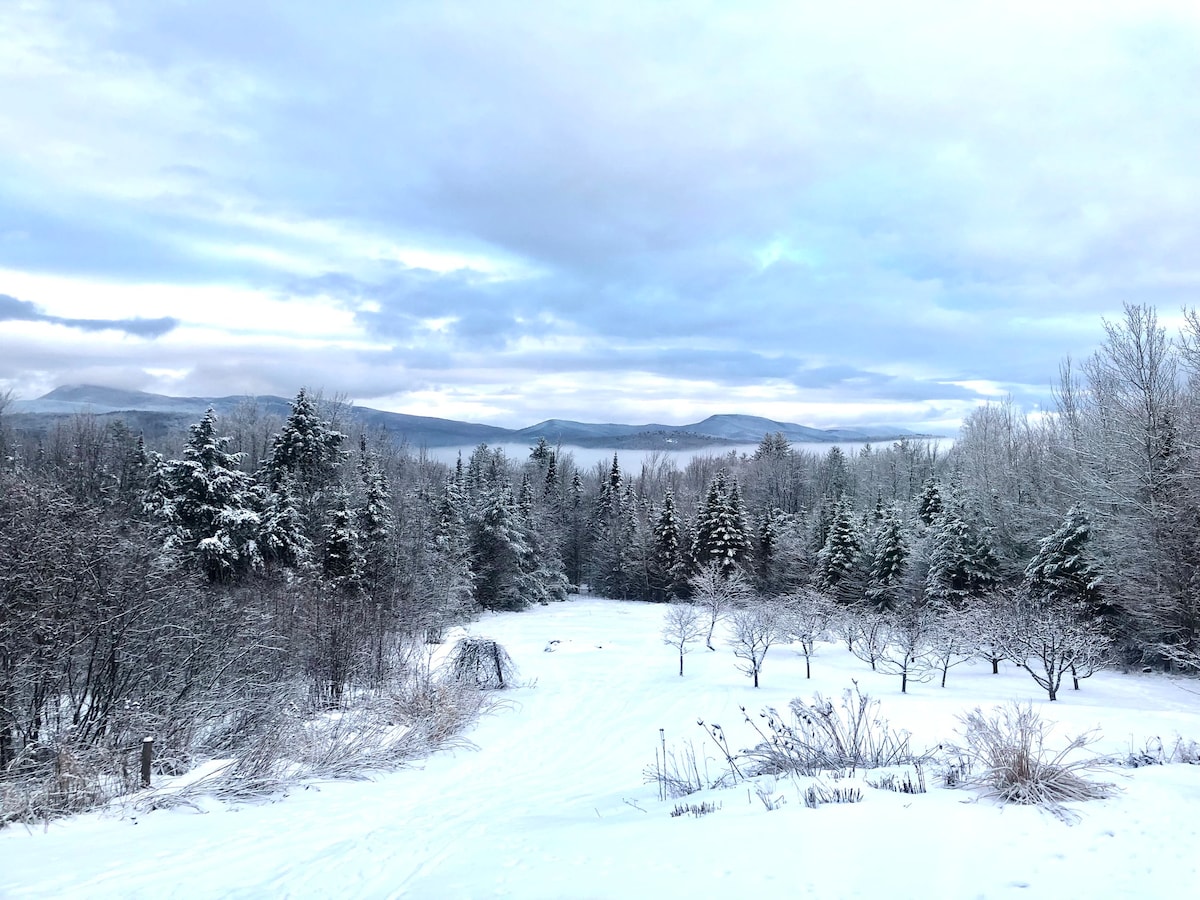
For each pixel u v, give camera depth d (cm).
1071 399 4591
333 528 3694
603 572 7606
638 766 1501
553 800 1141
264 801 1025
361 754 1392
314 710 1877
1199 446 2808
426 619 3525
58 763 1031
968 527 4022
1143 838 534
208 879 671
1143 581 2852
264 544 3275
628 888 544
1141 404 3244
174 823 877
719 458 12100
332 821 923
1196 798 627
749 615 3291
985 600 3478
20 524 1391
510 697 2355
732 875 540
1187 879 465
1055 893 459
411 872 697
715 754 1574
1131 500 3042
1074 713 1695
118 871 684
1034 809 618
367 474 4762
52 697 1349
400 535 4253
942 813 623
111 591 1439
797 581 6081
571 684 2634
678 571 6700
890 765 952
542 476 9488
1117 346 3419
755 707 2044
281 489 3678
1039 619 2366
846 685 2447
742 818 702
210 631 1723
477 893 588
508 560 6144
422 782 1267
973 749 912
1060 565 3206
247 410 7181
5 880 650
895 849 550
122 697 1360
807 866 536
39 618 1280
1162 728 1509
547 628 4759
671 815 816
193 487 3056
